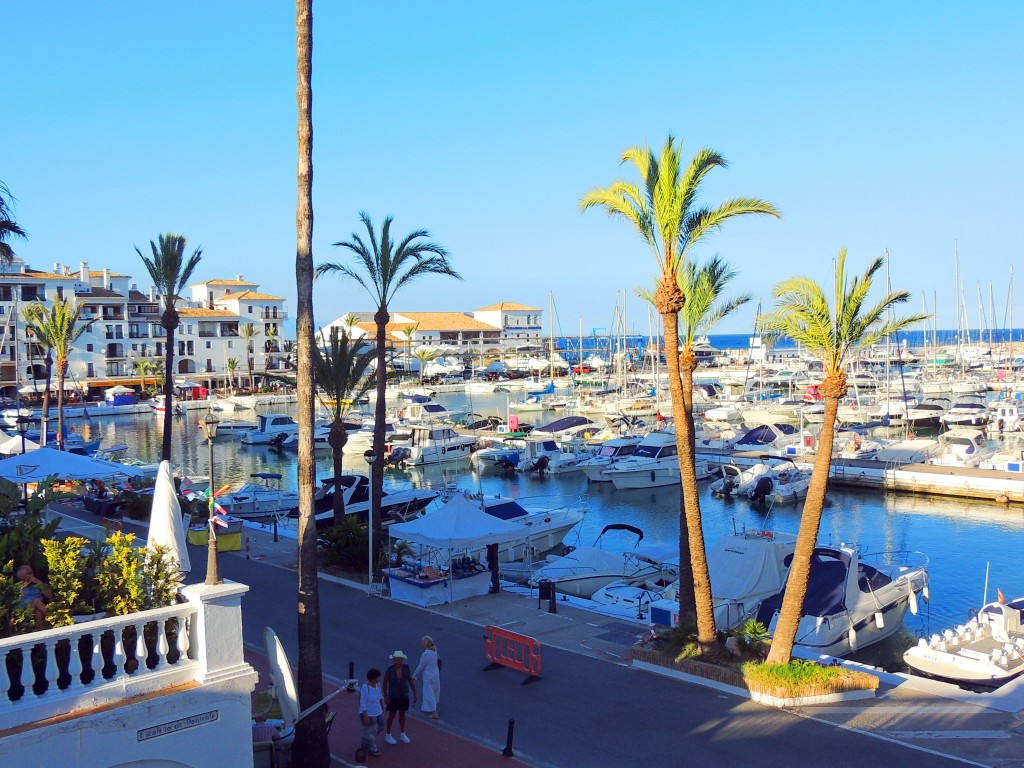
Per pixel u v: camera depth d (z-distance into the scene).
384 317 29.47
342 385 29.41
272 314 127.44
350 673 17.69
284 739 14.12
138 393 108.69
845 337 17.09
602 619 22.67
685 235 18.97
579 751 14.70
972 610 25.09
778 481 48.69
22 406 95.69
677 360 18.78
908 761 14.18
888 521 43.09
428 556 28.44
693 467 18.75
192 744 10.53
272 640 12.70
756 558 25.31
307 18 14.71
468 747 14.88
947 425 78.00
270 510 43.91
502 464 61.06
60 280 103.31
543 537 36.81
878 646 24.95
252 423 86.50
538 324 185.38
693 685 17.81
